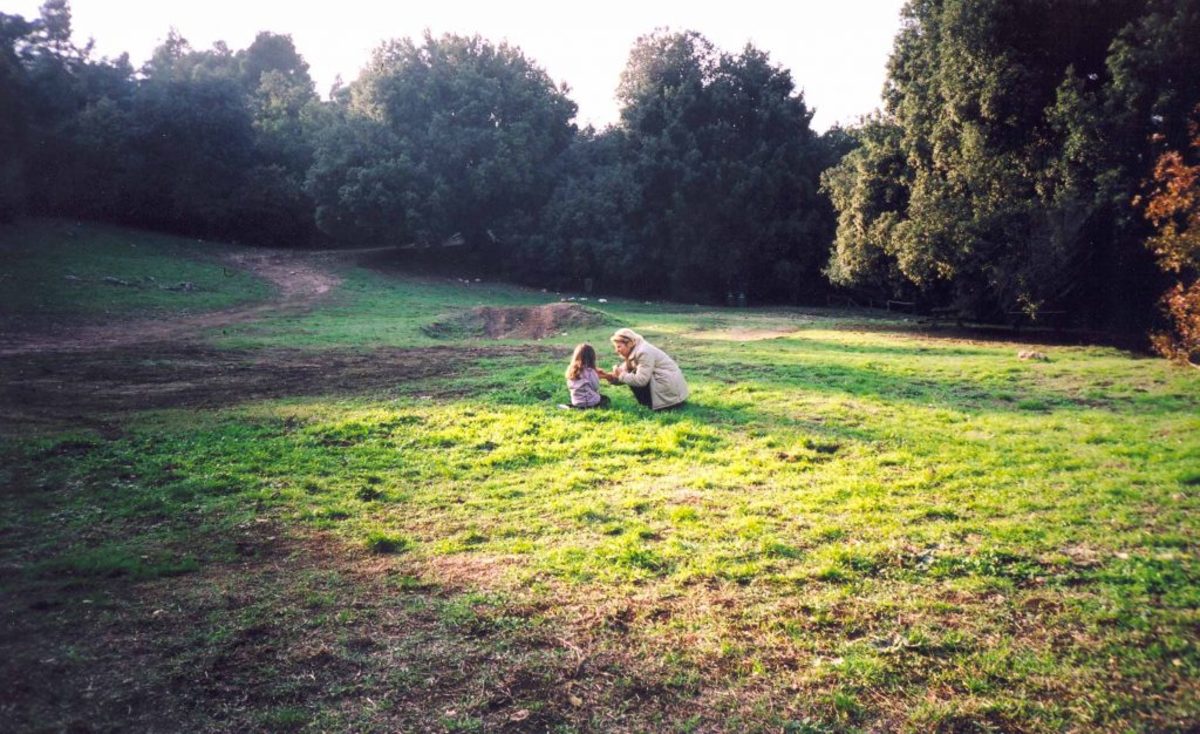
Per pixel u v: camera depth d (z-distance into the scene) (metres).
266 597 5.21
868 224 29.95
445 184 45.41
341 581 5.49
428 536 6.44
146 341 21.00
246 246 49.00
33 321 24.05
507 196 48.78
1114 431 9.62
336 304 33.06
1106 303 26.39
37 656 4.33
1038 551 5.61
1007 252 24.75
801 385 13.87
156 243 43.41
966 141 24.59
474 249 52.62
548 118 50.75
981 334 26.11
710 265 49.72
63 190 44.25
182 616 4.89
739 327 28.56
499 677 4.23
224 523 6.72
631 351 11.77
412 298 37.09
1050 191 23.48
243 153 49.59
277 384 14.16
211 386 13.90
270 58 78.12
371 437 9.91
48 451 8.84
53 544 6.13
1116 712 3.73
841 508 6.77
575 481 7.91
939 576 5.31
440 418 10.89
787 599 5.06
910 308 41.59
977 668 4.16
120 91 51.12
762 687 4.10
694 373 15.52
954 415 10.90
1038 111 24.08
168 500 7.33
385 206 42.88
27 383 13.74
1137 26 22.34
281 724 3.77
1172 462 7.82
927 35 27.28
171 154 47.41
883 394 13.12
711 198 49.22
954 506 6.69
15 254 33.34
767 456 8.67
